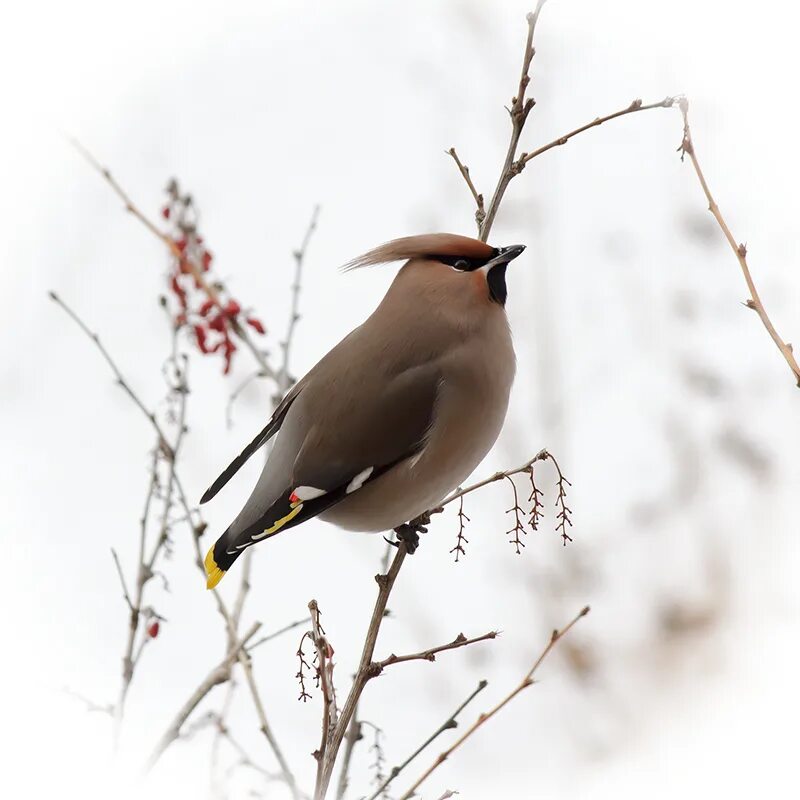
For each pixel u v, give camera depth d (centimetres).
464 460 1032
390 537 1114
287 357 1117
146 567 991
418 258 1051
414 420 1007
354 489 1006
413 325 1026
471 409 1016
